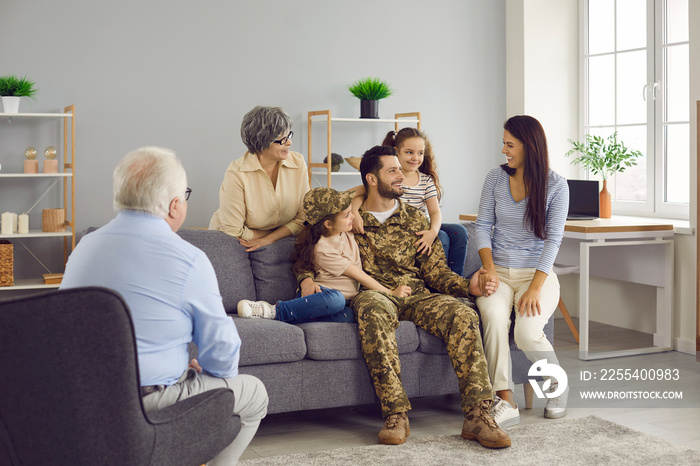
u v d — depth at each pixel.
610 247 4.84
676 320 4.51
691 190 4.32
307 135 5.14
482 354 2.93
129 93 4.66
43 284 4.23
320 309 3.04
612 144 4.79
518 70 5.55
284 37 5.03
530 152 3.21
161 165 1.87
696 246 4.29
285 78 5.05
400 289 3.18
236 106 4.92
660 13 4.98
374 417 3.25
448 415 3.27
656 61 5.02
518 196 3.31
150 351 1.82
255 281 3.38
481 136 5.66
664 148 5.01
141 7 4.66
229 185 3.44
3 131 4.44
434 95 5.50
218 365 1.96
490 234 3.38
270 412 2.87
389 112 5.37
